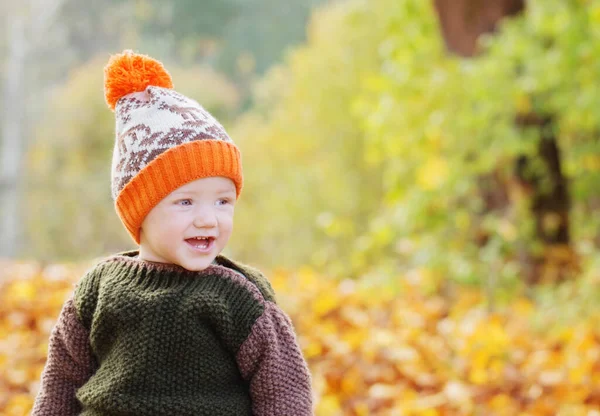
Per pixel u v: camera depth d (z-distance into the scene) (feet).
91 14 107.04
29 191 82.99
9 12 86.22
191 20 121.80
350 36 57.98
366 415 18.11
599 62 27.20
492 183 31.68
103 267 9.50
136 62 9.39
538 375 20.21
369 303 28.30
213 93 103.65
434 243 30.27
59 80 98.02
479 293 29.37
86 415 9.00
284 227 60.70
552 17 27.45
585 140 32.53
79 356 9.36
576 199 32.76
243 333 8.89
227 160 8.93
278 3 122.01
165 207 8.83
